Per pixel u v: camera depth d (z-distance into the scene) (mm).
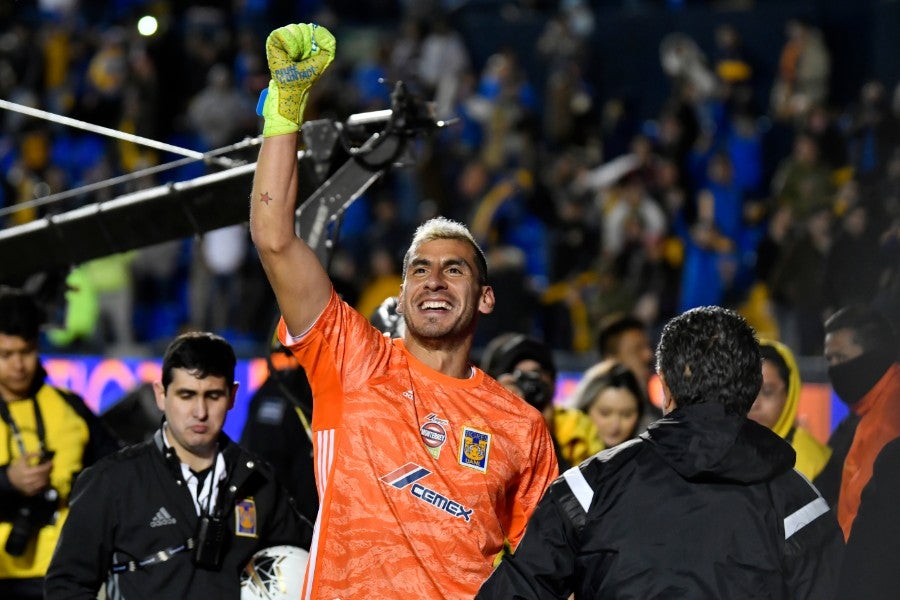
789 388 6844
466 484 4734
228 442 5797
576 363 13547
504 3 23188
